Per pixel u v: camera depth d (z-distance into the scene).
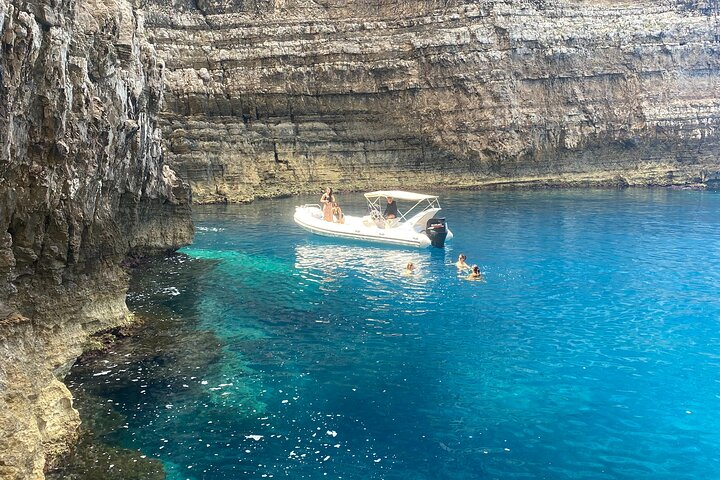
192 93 40.44
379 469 8.41
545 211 32.81
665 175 45.75
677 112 45.72
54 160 9.02
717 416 9.89
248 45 42.81
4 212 8.07
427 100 44.47
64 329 9.88
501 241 24.67
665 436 9.30
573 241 24.45
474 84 44.00
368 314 15.35
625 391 10.80
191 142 39.72
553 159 45.84
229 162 40.59
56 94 8.84
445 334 13.80
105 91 12.77
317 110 43.66
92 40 12.01
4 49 7.43
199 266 20.59
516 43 44.41
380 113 44.47
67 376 11.10
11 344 7.49
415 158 45.09
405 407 10.22
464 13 44.41
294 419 9.77
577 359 12.26
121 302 13.50
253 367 11.85
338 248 23.92
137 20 19.08
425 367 11.91
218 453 8.73
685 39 46.41
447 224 28.88
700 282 17.97
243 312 15.46
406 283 18.38
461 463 8.56
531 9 45.16
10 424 6.70
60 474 8.05
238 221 30.91
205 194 39.22
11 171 8.32
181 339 13.33
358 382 11.22
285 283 18.39
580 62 45.59
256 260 21.61
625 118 45.78
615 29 45.88
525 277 18.86
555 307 15.75
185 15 42.44
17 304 8.70
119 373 11.37
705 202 36.06
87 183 10.69
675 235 25.45
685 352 12.57
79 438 8.94
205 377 11.31
